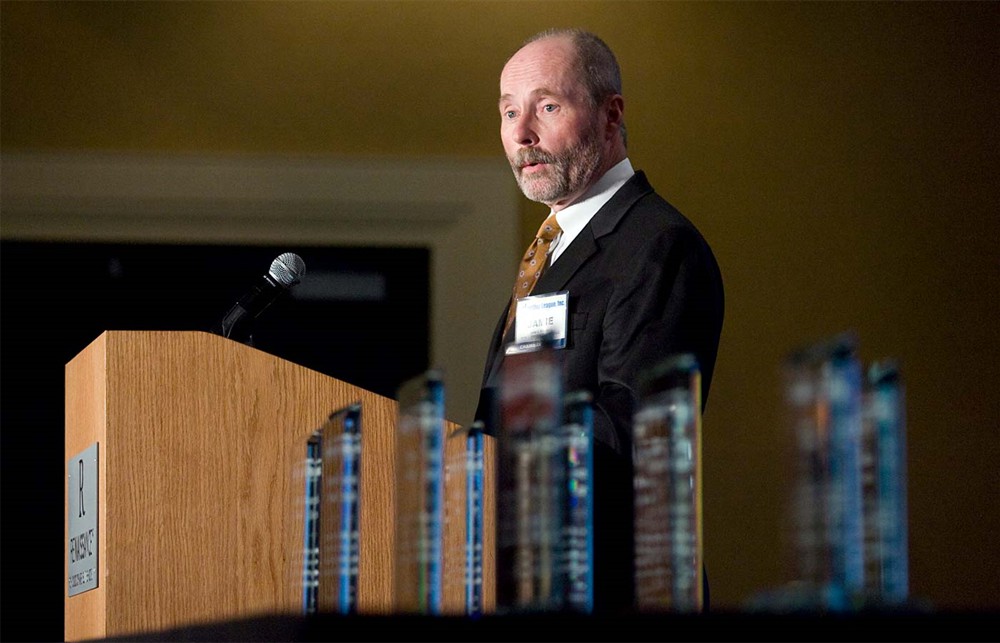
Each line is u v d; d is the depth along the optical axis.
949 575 13.45
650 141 14.20
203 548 5.27
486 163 14.33
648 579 3.41
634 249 6.41
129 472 5.25
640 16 14.38
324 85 14.43
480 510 4.01
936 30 14.30
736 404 13.69
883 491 2.98
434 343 14.12
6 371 14.39
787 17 14.36
